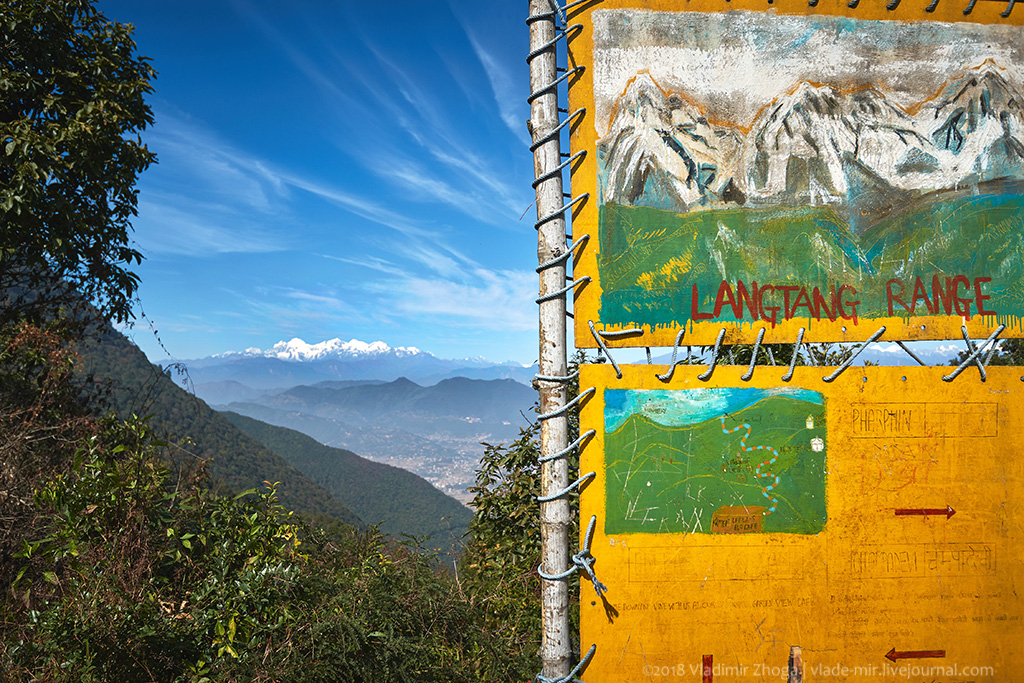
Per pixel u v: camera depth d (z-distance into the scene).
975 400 2.02
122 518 4.15
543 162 2.06
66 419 5.51
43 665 3.05
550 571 1.98
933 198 2.07
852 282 2.04
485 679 3.67
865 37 2.10
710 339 2.01
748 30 2.08
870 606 1.98
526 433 4.84
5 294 6.59
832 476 2.00
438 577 5.17
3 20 6.13
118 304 7.02
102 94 6.83
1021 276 2.07
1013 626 2.00
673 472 1.99
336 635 3.55
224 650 3.49
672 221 2.04
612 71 2.06
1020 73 2.13
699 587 1.97
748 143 2.06
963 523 2.00
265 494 5.23
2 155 6.07
